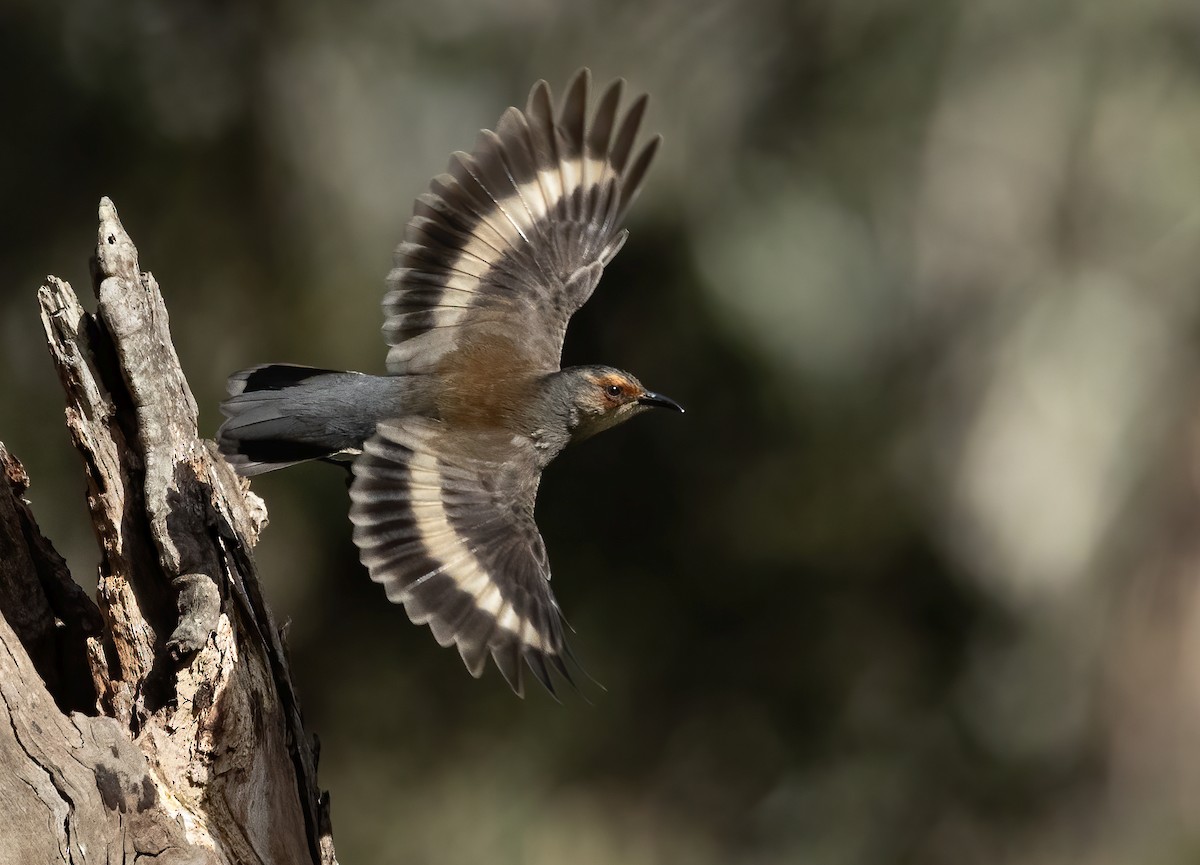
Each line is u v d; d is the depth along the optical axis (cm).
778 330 1564
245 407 718
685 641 1695
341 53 1573
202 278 1568
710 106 1569
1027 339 1566
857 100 1553
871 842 1664
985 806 1667
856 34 1549
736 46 1573
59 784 608
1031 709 1653
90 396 671
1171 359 1553
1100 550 1593
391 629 1683
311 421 718
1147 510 1576
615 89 816
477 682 1686
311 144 1576
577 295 802
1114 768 1630
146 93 1518
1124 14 1519
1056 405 1565
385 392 730
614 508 1669
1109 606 1612
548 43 1585
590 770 1681
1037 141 1540
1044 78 1534
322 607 1677
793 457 1628
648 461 1650
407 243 769
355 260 1593
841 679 1692
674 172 1564
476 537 692
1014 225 1558
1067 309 1559
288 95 1565
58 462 1529
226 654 643
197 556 665
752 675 1697
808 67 1562
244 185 1562
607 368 786
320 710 1667
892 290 1573
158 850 624
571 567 1678
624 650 1691
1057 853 1644
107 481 676
